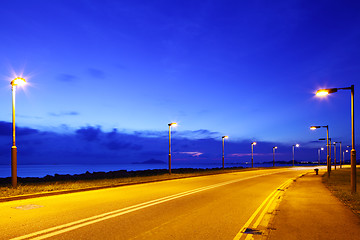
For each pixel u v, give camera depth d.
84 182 22.47
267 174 40.25
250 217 9.62
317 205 11.68
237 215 9.97
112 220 8.94
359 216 9.41
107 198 13.96
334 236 7.03
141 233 7.45
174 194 15.96
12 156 16.12
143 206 11.66
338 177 31.56
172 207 11.54
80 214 9.80
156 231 7.67
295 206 11.43
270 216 9.47
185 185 21.95
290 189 18.38
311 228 7.82
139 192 16.81
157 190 18.03
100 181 23.52
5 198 12.55
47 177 35.06
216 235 7.33
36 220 8.79
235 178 30.97
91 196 14.65
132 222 8.70
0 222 8.49
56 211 10.31
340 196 14.32
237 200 13.73
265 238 6.93
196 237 7.14
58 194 15.37
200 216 9.75
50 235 7.15
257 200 13.78
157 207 11.48
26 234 7.20
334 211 10.32
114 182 22.12
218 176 34.81
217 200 13.70
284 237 6.96
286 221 8.66
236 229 7.95
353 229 7.70
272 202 13.08
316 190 17.73
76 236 7.10
